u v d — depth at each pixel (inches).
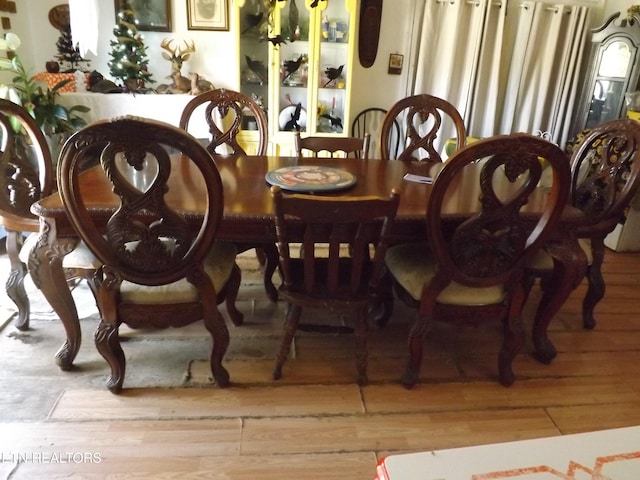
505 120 164.9
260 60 147.9
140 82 140.4
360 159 97.7
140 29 149.1
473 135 165.0
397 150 166.6
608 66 148.6
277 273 106.7
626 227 125.8
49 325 83.8
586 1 159.6
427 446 61.6
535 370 77.9
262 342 82.2
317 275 72.5
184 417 64.4
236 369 74.7
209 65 156.2
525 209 67.6
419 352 70.2
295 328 70.6
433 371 76.8
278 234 59.9
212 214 58.0
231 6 149.3
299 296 67.1
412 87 160.9
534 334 79.7
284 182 73.3
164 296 63.6
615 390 73.8
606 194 82.3
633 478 33.7
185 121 96.7
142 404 66.3
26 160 84.9
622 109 144.7
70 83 135.3
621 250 128.5
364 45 156.9
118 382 67.0
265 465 57.6
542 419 67.1
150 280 60.9
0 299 91.1
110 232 57.0
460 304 67.9
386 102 165.8
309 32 142.5
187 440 60.6
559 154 55.5
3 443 58.6
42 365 73.1
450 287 68.2
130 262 59.3
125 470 55.9
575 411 69.0
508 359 71.8
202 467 56.9
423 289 66.7
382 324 88.2
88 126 49.8
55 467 55.7
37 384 69.0
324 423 64.6
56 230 63.1
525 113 163.8
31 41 143.6
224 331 67.1
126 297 63.4
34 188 76.2
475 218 60.4
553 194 59.6
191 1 148.6
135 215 60.5
